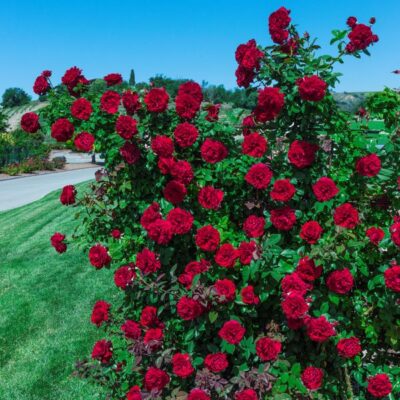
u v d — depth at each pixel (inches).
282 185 111.3
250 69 117.7
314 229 107.3
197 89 126.4
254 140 113.2
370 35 112.5
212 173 126.3
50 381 172.2
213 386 108.7
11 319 225.9
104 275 271.3
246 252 108.0
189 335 114.1
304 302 101.7
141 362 125.5
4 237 394.9
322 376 109.7
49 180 895.7
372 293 120.0
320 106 113.3
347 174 124.0
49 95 136.6
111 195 140.0
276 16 115.5
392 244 114.6
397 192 124.9
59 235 148.1
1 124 1444.4
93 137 128.7
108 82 137.2
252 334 117.0
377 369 121.3
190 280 113.6
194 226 122.3
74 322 216.4
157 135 126.1
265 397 109.7
